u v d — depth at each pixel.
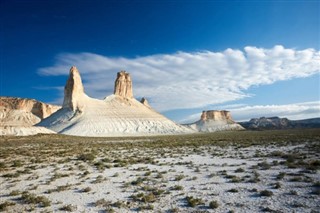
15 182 20.72
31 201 14.91
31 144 67.62
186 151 42.38
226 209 12.70
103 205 13.97
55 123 179.12
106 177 21.59
